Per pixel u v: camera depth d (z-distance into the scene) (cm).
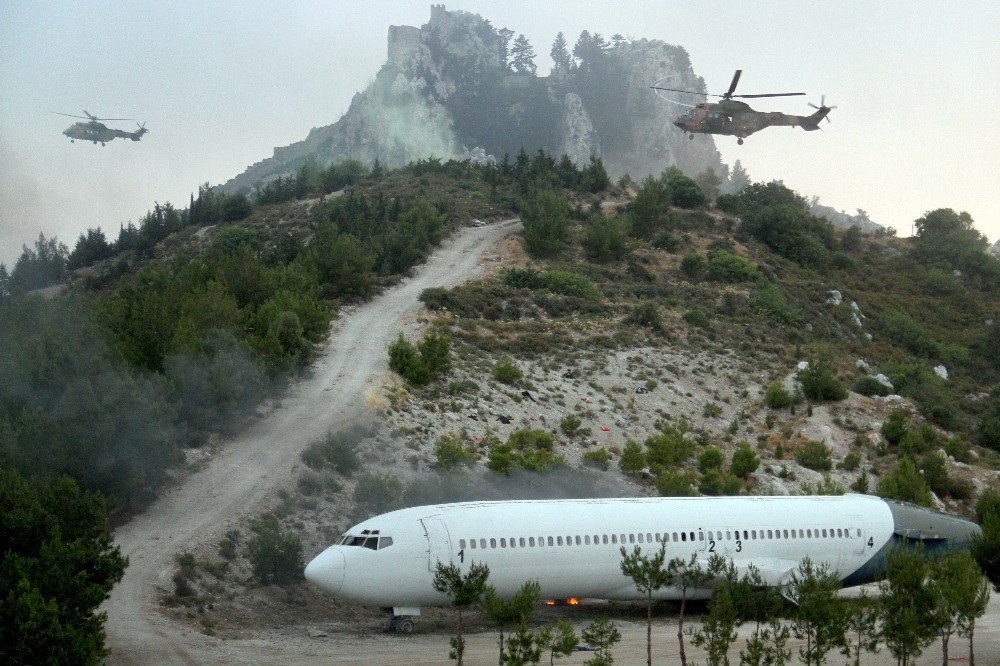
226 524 4909
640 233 14612
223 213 16512
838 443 8444
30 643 2719
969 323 13825
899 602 3111
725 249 14175
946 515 5025
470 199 16312
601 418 8269
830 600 3044
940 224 17438
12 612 2755
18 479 3494
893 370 10606
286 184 18450
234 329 7256
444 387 8156
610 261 13338
